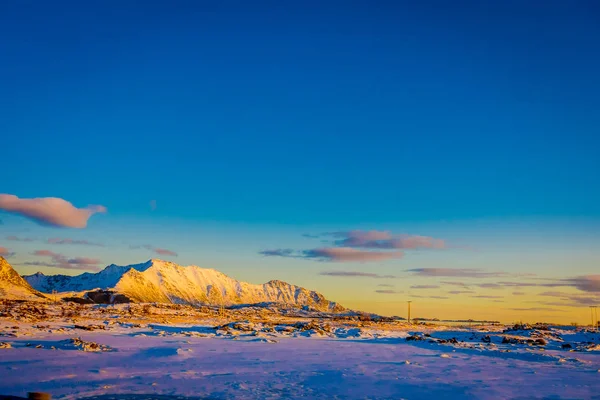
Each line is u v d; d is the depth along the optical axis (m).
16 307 184.75
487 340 112.56
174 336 106.19
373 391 43.47
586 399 40.97
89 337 92.81
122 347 76.50
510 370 59.03
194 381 46.25
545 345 102.00
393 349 89.38
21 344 74.00
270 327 136.62
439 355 78.06
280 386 45.00
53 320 136.50
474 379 50.91
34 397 27.05
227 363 61.41
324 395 41.28
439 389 44.75
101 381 44.81
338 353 78.94
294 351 80.75
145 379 46.53
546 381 50.06
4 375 46.88
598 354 86.19
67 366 53.31
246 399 38.84
